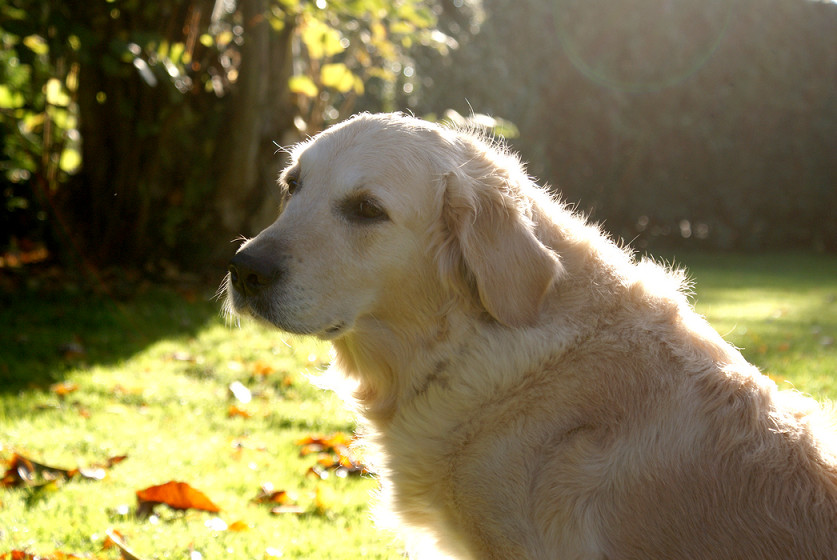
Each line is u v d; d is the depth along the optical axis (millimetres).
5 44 8594
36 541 3033
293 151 3244
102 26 8414
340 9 8508
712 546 2098
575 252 2631
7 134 9406
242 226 9695
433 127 2822
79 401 4883
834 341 7383
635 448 2203
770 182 21547
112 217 9422
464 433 2441
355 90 9602
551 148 20391
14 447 4000
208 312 7988
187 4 8992
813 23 21078
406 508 2570
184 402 5043
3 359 5746
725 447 2176
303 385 5547
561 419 2318
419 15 8992
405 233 2631
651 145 20781
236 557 2990
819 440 2244
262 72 9219
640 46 20016
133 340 6684
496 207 2590
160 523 3254
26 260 9992
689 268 16812
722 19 20344
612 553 2143
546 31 19453
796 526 2074
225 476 3834
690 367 2342
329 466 4090
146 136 9258
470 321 2582
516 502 2305
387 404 2789
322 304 2625
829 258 20234
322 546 3170
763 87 21000
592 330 2438
